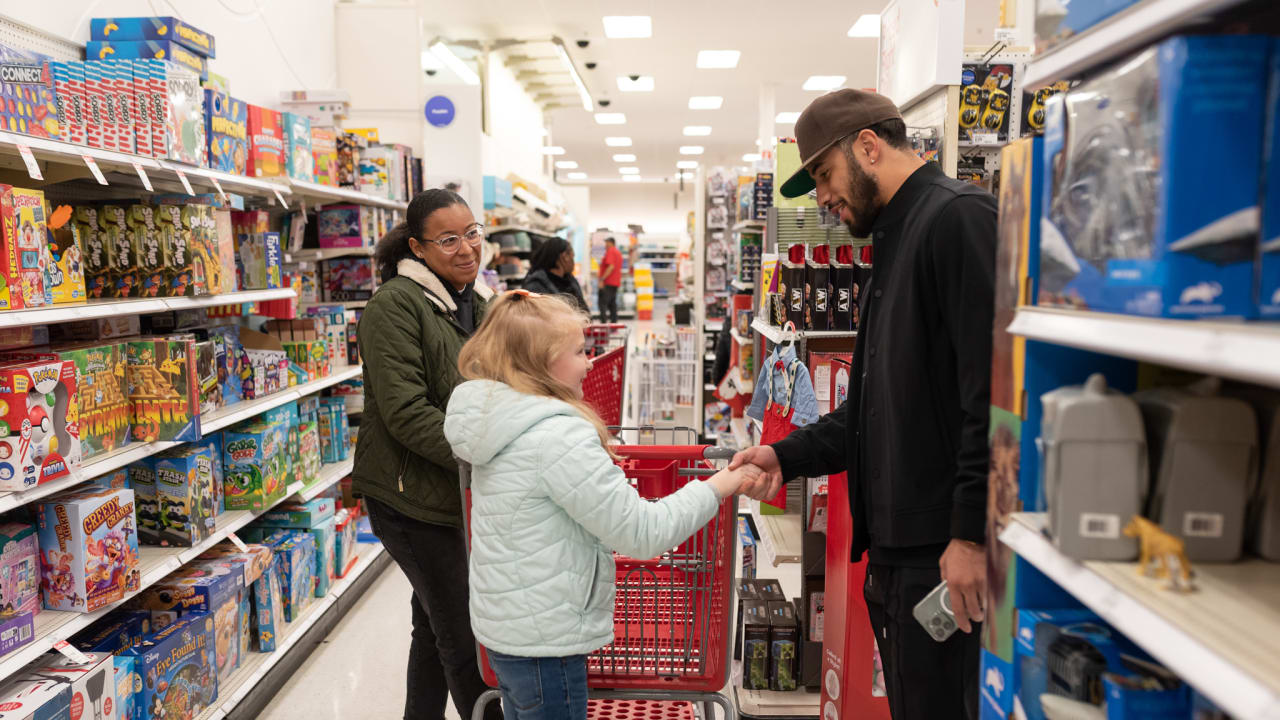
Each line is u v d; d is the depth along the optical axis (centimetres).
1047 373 106
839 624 244
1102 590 86
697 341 718
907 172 170
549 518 160
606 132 1823
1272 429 89
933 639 162
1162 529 89
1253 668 64
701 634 191
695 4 900
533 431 158
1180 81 73
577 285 610
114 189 296
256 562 302
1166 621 76
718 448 192
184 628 255
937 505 159
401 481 228
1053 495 93
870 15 944
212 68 382
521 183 841
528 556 160
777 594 317
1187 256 73
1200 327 69
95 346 238
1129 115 81
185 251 269
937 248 153
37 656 197
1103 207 86
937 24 273
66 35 279
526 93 1337
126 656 233
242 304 373
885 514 166
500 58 1120
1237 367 62
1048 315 97
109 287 270
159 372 253
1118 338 80
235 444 306
